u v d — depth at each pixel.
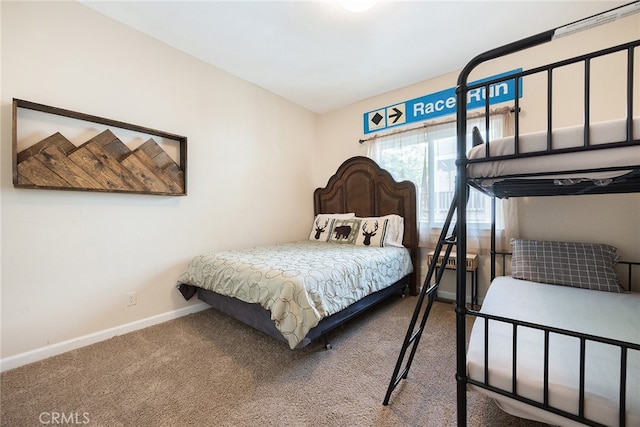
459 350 0.98
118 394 1.40
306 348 1.86
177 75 2.45
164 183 2.29
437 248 1.31
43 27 1.76
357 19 2.04
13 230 1.65
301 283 1.67
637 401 0.73
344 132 3.74
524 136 0.91
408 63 2.66
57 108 1.75
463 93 0.98
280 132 3.45
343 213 3.62
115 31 2.07
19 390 1.44
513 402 0.89
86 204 1.93
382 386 1.45
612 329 1.18
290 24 2.11
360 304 2.16
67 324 1.85
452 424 1.19
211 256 2.37
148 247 2.26
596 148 0.77
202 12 1.98
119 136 2.10
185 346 1.90
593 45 2.11
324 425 1.20
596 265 1.89
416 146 3.04
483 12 1.97
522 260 2.14
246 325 2.26
